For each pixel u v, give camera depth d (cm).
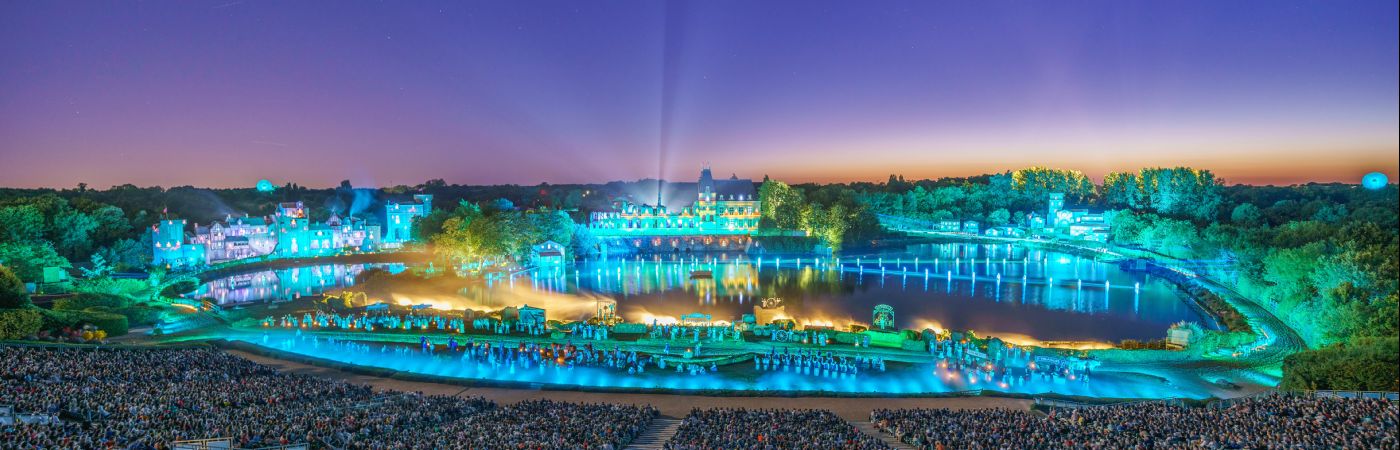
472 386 8119
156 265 19475
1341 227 16388
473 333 10825
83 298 12144
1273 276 13912
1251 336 10756
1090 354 9525
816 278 19550
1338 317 10344
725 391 7819
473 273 19600
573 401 7500
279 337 10644
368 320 11256
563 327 10950
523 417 6059
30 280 14975
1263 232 17800
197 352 8375
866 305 15125
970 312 14275
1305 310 11750
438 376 8388
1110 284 17938
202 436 4950
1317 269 12362
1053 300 15650
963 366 9150
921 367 9238
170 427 5159
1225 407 6631
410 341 10569
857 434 5669
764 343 10281
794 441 5278
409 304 14600
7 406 5456
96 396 5975
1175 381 8650
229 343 9831
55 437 4709
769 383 8569
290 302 13550
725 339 10362
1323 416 5559
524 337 10612
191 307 13438
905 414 6319
